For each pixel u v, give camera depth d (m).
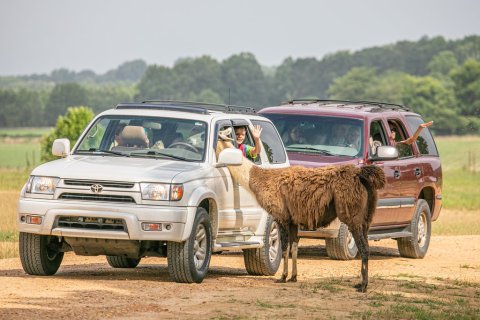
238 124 26.75
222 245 25.16
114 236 22.88
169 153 25.03
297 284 24.69
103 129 25.84
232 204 25.58
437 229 48.94
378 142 33.38
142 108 26.27
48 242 24.31
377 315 20.30
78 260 30.86
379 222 33.03
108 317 18.69
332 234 31.05
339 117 33.16
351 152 32.19
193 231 23.39
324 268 29.45
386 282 25.97
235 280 25.19
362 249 23.77
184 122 25.61
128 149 25.30
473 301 23.48
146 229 22.80
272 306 20.72
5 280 22.97
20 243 24.08
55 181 23.33
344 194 23.47
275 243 27.58
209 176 24.45
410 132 35.62
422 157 36.09
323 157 31.92
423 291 24.67
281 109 34.19
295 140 33.03
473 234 46.97
